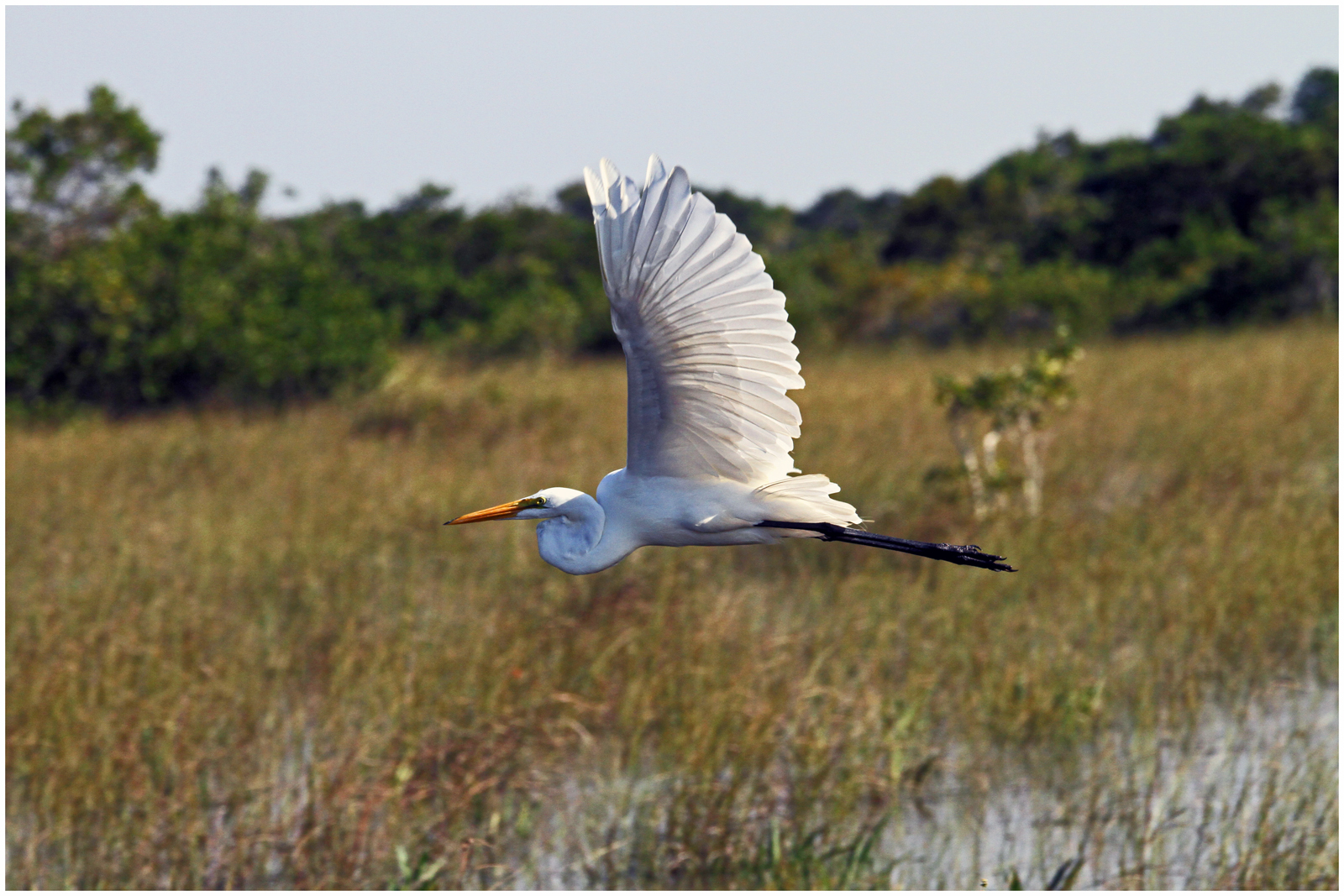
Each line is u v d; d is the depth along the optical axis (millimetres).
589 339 40594
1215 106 63312
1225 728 9641
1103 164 56875
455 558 13328
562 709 9703
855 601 11742
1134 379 23266
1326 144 43875
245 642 11234
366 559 13578
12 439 23984
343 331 28578
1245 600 11109
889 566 12828
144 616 11656
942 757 9203
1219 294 37969
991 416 15328
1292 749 9141
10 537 14773
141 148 30234
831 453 17297
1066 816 8391
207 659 10984
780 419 5348
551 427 21844
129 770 8781
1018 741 9375
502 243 48375
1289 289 37156
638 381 5426
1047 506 14570
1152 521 13539
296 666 11109
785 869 7766
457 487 16484
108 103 29594
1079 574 12000
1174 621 10961
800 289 41000
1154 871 7637
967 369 28594
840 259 44594
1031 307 38875
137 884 7953
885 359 34312
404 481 17266
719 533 5914
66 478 18250
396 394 25562
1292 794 8203
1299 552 12148
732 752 8914
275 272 31188
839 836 8117
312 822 8258
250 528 14812
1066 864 7648
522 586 12539
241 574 13234
